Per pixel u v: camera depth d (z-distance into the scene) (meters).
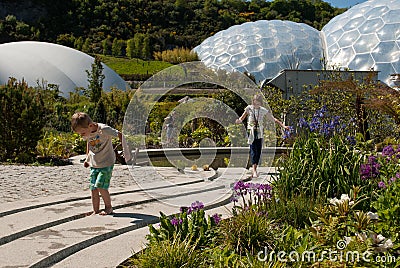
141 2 81.31
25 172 9.71
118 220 5.53
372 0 33.09
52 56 38.91
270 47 33.31
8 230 4.85
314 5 74.81
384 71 27.73
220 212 6.10
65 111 23.11
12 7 75.94
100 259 4.20
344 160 5.31
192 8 81.12
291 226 4.36
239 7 81.12
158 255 3.56
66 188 7.79
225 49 34.69
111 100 21.56
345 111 13.46
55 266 4.04
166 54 64.06
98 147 5.75
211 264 3.61
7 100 11.66
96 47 71.00
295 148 5.55
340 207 4.13
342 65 29.36
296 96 16.91
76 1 78.50
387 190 4.19
